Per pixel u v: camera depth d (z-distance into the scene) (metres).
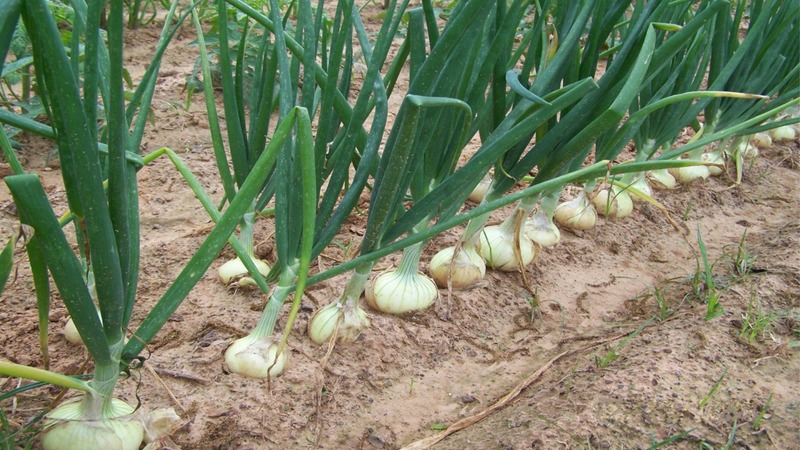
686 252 1.83
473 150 2.06
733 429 1.26
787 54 1.94
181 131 2.00
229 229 1.10
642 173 1.91
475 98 1.32
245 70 2.11
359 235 1.67
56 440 1.12
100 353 1.08
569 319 1.56
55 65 0.95
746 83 1.89
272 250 1.59
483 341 1.47
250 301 1.46
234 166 1.45
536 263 1.66
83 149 0.98
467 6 1.14
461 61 1.21
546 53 1.43
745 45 1.69
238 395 1.27
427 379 1.38
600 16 1.40
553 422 1.24
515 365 1.44
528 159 1.39
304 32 1.27
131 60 2.31
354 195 1.27
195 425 1.22
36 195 0.96
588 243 1.78
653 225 1.89
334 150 1.36
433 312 1.48
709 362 1.38
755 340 1.44
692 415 1.27
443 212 1.38
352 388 1.33
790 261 1.67
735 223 1.97
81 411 1.13
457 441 1.26
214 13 2.50
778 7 1.82
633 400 1.29
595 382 1.32
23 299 1.41
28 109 1.81
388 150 1.26
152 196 1.74
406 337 1.42
